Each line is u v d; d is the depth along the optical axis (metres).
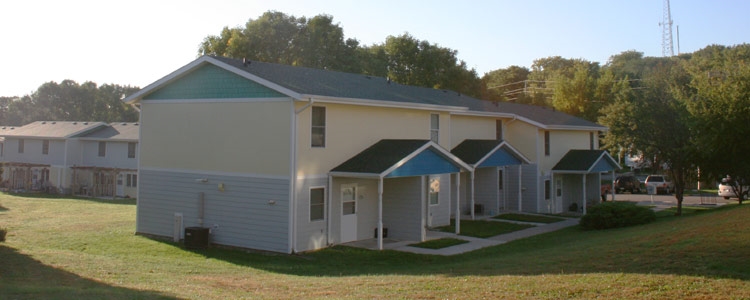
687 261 11.85
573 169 31.34
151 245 20.00
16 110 95.19
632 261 12.46
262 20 49.22
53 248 18.89
